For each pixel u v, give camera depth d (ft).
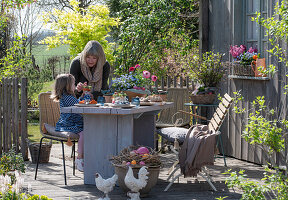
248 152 19.27
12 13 37.70
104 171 15.16
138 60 29.78
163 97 18.45
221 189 14.79
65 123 15.89
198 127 15.49
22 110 19.71
